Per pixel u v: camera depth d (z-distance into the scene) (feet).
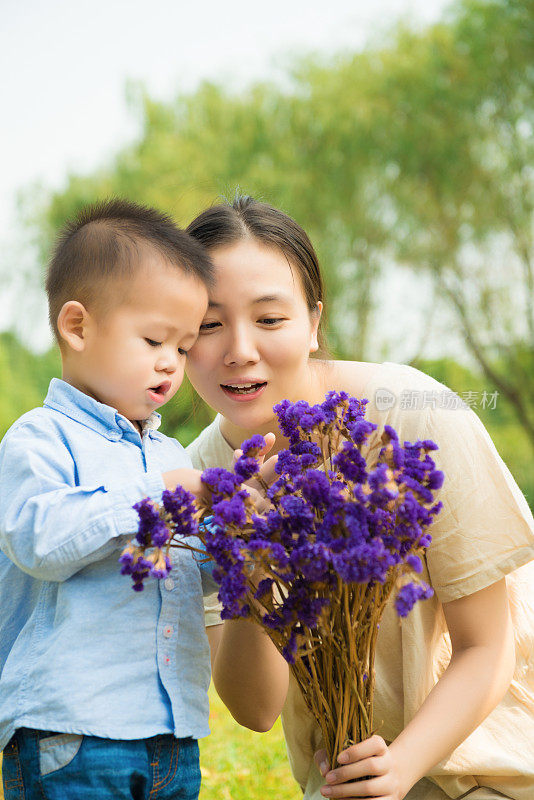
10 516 4.47
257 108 34.96
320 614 4.11
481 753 5.50
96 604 4.60
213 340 5.38
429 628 5.73
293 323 5.41
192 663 4.87
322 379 5.97
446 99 33.76
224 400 5.49
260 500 4.41
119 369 4.91
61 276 5.09
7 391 35.88
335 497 3.96
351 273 33.27
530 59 33.42
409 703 5.60
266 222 5.48
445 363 33.35
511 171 34.04
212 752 9.45
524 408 32.86
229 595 4.03
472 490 5.34
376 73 34.65
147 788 4.53
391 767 4.57
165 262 4.95
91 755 4.38
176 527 4.12
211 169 33.73
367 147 33.73
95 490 4.48
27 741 4.50
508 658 5.33
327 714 4.48
